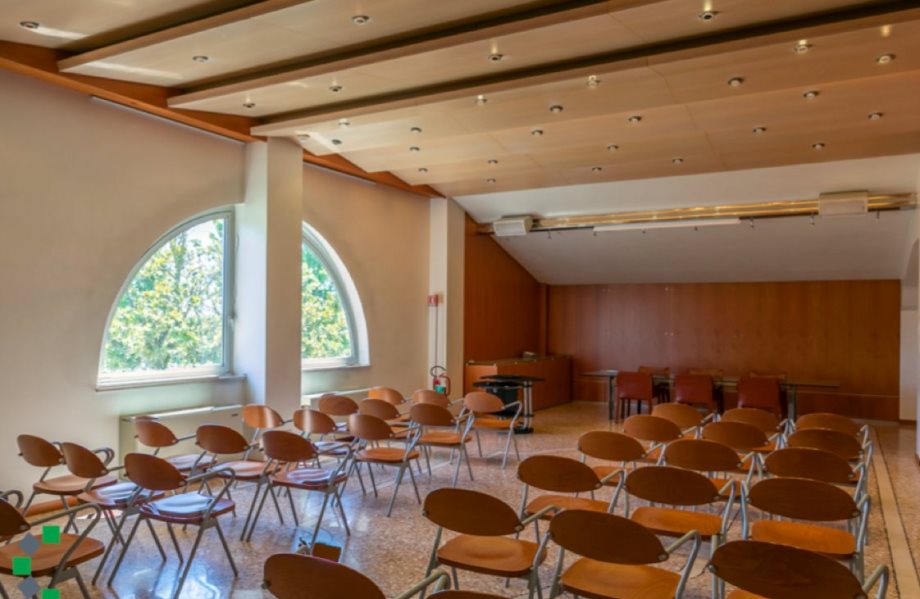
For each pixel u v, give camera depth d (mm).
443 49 4816
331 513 5410
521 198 9992
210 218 7059
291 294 7340
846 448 4719
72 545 3164
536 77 5273
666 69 4930
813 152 7270
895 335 10688
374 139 7102
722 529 3637
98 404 5863
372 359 9234
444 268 10219
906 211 8406
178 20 4668
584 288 13156
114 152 5992
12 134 5270
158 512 3861
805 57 4680
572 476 3635
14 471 5246
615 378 11055
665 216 9570
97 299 5859
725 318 11922
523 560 3166
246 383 7180
